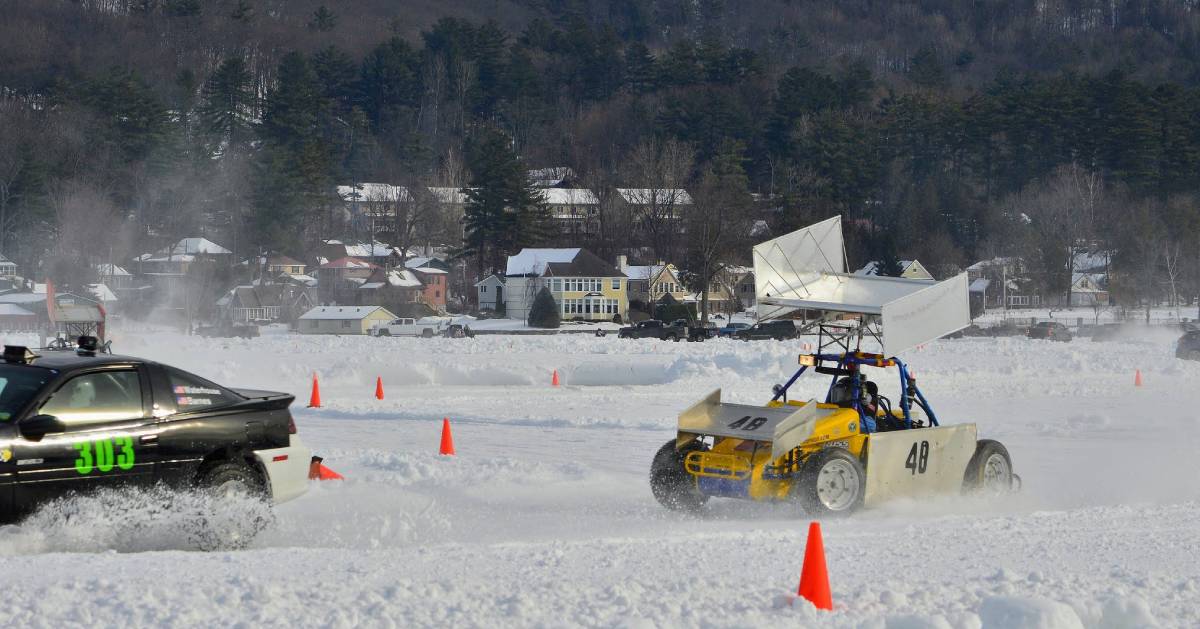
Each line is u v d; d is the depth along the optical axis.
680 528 19.56
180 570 14.41
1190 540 18.09
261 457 18.12
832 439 21.14
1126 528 19.17
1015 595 13.81
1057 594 13.91
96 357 17.22
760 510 21.80
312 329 180.50
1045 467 27.80
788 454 20.78
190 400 17.62
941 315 22.52
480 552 16.23
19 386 16.38
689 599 13.45
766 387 49.06
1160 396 47.50
